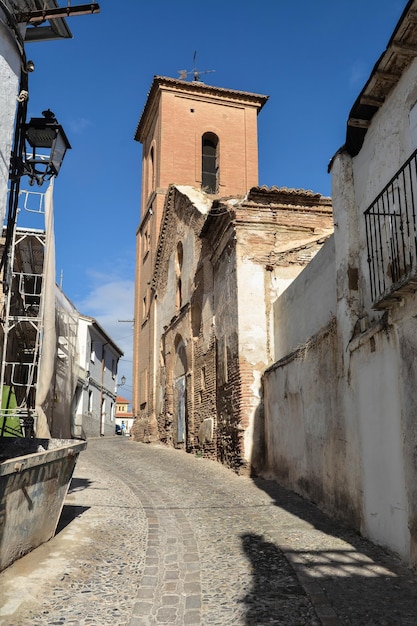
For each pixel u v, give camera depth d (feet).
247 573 19.35
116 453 67.62
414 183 22.31
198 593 17.48
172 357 74.33
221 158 102.53
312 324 35.73
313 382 31.94
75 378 61.16
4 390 38.11
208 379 56.85
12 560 19.02
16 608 15.49
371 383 23.38
